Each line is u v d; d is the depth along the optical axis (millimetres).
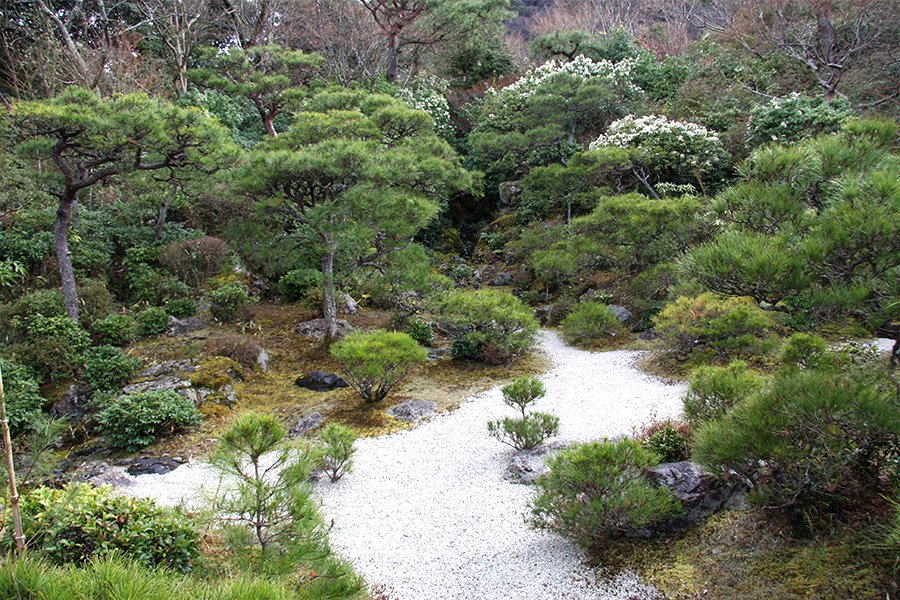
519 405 8078
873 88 17141
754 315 9469
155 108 9453
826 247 3803
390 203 10273
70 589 2801
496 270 18344
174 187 13391
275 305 14266
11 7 17891
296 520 4219
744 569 4375
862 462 4621
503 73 27938
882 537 4090
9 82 17125
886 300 3666
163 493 6559
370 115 14484
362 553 5281
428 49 26000
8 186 12523
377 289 12102
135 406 8086
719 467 4496
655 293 13008
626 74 21047
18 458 5980
